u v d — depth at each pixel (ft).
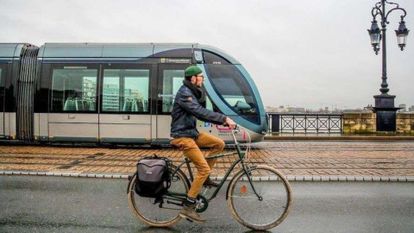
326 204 19.97
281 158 36.45
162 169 15.76
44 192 22.30
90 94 45.01
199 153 15.80
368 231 15.76
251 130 43.39
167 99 44.16
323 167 30.96
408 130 65.87
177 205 16.06
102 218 17.38
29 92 45.83
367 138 61.57
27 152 40.06
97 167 30.53
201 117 15.55
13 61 46.42
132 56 45.09
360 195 21.97
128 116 44.34
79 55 45.68
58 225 16.29
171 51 44.75
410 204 20.04
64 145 48.16
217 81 43.68
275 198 16.02
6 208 18.92
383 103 65.62
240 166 16.57
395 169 30.04
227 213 18.33
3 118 46.01
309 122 68.85
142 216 16.35
